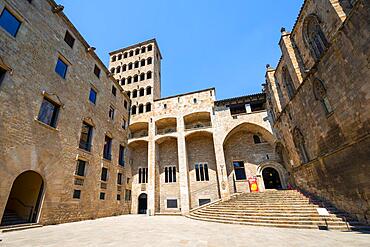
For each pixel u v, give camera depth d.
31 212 13.56
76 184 17.27
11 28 12.91
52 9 17.03
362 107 10.14
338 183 12.47
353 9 9.98
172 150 30.81
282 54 20.08
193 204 26.55
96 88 22.66
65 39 18.33
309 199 15.04
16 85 12.60
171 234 9.99
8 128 11.73
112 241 8.27
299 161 18.47
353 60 10.44
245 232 10.25
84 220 17.56
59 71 17.20
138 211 28.23
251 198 18.73
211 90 30.91
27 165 12.70
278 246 6.97
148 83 35.00
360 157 10.41
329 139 13.30
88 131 20.70
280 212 13.65
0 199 10.77
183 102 31.17
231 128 27.20
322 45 14.30
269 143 27.42
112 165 24.22
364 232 9.33
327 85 12.89
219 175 25.20
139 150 32.00
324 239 7.99
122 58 40.34
